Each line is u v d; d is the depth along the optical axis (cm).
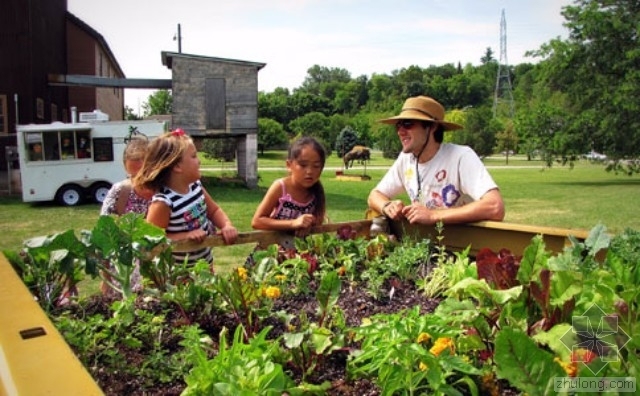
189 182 271
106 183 1351
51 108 2164
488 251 174
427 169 300
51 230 936
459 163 288
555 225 1073
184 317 168
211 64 1805
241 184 1894
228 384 98
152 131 1366
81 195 1338
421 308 195
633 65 2592
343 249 246
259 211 292
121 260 170
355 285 219
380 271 233
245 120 1841
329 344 133
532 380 102
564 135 2727
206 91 1811
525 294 141
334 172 3180
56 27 2320
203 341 145
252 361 109
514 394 124
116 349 147
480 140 4903
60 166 1315
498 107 9125
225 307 176
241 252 710
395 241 265
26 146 1295
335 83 11425
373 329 128
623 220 1139
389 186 328
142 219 174
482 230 248
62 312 177
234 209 1247
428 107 291
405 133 297
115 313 157
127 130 1350
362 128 6962
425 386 116
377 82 10606
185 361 137
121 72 3612
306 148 284
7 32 1819
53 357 104
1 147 1809
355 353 131
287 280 211
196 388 104
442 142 305
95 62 2584
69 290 187
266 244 259
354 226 285
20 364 100
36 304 139
